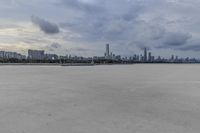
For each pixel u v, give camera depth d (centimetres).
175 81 2680
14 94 1574
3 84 2203
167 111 1068
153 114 1010
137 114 1009
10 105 1188
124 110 1086
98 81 2592
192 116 977
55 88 1920
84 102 1282
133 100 1357
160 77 3369
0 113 1013
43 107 1142
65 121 888
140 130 780
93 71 5019
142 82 2517
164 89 1900
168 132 763
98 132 757
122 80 2755
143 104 1236
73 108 1124
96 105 1198
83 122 875
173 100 1369
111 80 2739
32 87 1983
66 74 3822
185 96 1533
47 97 1450
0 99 1370
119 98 1427
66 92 1686
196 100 1373
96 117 952
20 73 3938
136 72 4822
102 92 1697
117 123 864
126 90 1819
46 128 798
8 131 764
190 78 3197
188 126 830
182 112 1052
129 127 812
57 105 1193
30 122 871
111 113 1026
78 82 2459
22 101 1307
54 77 3141
